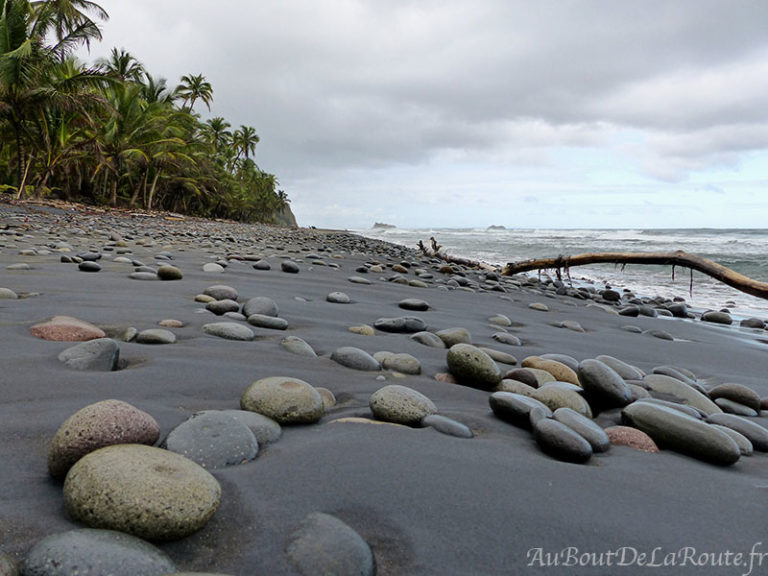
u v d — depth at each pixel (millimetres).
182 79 45500
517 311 5359
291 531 915
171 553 840
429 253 17234
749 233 52875
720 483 1340
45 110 20562
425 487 1140
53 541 752
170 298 3334
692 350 4090
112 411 1079
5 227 9203
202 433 1201
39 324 2127
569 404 1910
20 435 1203
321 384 1926
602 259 9273
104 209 22719
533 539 982
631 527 1059
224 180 44719
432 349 2854
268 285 4734
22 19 18312
